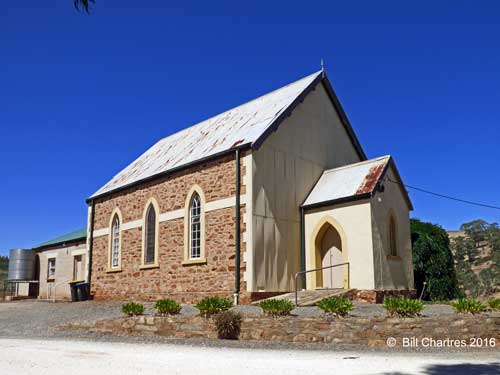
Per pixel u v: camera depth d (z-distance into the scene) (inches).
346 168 845.2
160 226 882.8
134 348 469.4
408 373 350.3
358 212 741.9
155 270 877.2
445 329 487.2
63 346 484.4
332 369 361.4
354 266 733.3
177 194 855.7
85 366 370.0
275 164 779.4
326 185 832.3
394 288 749.3
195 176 823.1
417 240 895.7
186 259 807.7
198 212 813.2
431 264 884.0
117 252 1009.5
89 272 1069.1
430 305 684.7
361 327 490.3
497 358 421.1
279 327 511.2
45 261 1429.6
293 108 828.6
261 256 721.0
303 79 930.7
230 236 738.2
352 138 983.6
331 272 775.1
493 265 2353.6
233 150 753.0
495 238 2871.6
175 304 594.6
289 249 776.9
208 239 773.3
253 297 694.5
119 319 591.2
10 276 1451.8
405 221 818.8
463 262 2608.3
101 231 1061.1
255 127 805.9
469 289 2101.4
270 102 909.8
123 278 962.1
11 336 579.2
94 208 1101.1
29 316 753.6
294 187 810.2
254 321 522.3
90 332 596.1
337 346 476.1
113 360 397.7
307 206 804.0
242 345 487.5
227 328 522.3
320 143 894.4
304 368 363.9
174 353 436.8
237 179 741.3
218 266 748.6
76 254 1277.1
